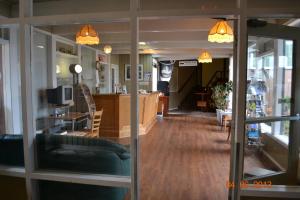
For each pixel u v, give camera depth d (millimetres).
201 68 13844
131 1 2119
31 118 2438
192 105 13789
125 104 6168
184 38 6184
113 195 2574
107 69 9180
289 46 2521
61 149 2592
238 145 2074
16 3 4336
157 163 4375
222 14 2033
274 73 2523
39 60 5531
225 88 8047
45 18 2293
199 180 3648
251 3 3135
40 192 2512
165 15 2090
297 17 2033
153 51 9125
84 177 2314
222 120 7574
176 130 7312
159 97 10336
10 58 4633
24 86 2369
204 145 5598
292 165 2557
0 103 4695
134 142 2160
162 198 3111
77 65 6723
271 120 2359
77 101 6293
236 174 2100
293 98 2559
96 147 2666
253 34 2176
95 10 4133
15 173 2434
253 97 2322
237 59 2061
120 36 6535
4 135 2707
